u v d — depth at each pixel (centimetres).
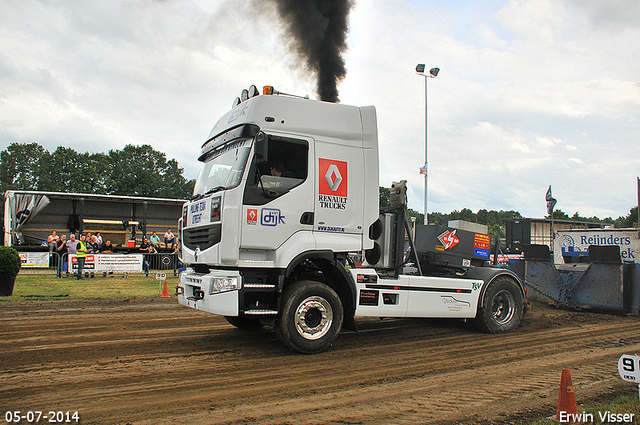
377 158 707
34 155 8631
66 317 889
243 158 613
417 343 729
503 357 641
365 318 962
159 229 2434
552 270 1100
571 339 773
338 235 661
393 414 412
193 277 647
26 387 469
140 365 561
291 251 616
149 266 1833
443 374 549
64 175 7475
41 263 1677
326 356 628
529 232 2689
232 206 591
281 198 620
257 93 675
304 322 629
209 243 618
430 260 852
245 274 611
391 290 700
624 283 1008
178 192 7919
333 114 680
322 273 696
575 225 2855
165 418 393
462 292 781
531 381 523
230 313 584
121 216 2342
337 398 454
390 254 773
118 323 839
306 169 645
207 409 416
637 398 452
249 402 438
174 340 707
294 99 657
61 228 2202
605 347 711
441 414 415
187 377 516
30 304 1046
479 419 405
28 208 2022
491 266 915
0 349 625
